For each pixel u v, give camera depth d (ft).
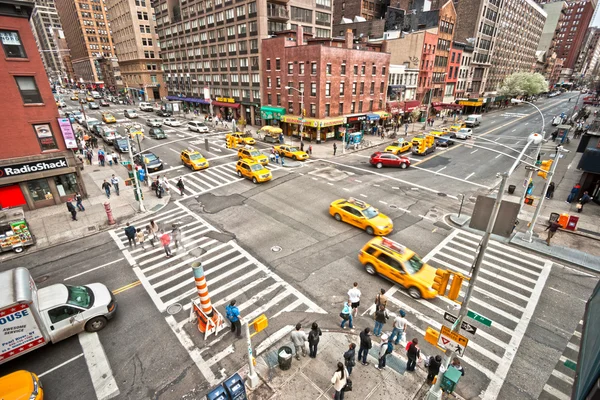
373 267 44.93
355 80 139.44
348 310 34.55
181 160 106.22
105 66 347.15
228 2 161.99
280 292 41.75
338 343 33.88
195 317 36.88
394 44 180.65
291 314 38.01
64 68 515.09
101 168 99.76
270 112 149.69
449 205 70.74
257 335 34.96
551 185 73.61
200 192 79.00
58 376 30.37
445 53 194.59
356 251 51.83
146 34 267.18
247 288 42.57
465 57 216.95
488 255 51.24
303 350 32.76
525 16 286.87
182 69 226.38
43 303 32.99
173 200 74.28
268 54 145.48
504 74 287.28
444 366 25.14
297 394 28.19
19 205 67.77
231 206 70.33
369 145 128.57
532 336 34.99
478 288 42.91
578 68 587.27
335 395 26.73
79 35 371.97
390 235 57.06
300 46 127.75
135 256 51.06
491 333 35.32
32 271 47.55
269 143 133.49
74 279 45.32
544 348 33.42
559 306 39.68
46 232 59.26
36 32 587.68
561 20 403.34
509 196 75.92
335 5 253.44
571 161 105.91
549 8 383.45
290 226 60.44
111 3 282.36
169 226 61.11
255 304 39.63
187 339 34.63
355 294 36.14
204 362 31.81
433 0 223.51
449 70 204.64
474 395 28.35
